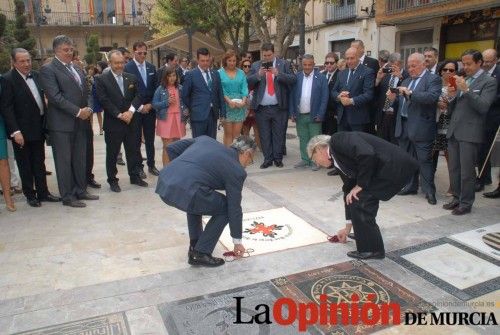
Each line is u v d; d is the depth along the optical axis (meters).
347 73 6.38
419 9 13.01
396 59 5.92
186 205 3.29
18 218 5.00
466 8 11.60
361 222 3.66
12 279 3.55
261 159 7.89
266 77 6.92
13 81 5.08
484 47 12.03
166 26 22.56
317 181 6.34
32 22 30.50
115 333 2.82
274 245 4.09
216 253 3.94
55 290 3.37
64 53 5.09
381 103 6.14
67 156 5.30
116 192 5.95
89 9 31.89
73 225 4.75
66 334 2.82
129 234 4.46
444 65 5.56
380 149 3.52
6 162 5.16
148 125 6.72
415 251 3.92
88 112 5.25
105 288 3.38
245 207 5.20
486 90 4.55
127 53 7.46
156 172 6.88
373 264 3.68
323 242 4.14
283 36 11.64
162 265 3.75
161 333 2.81
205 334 2.79
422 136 5.11
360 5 16.11
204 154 3.36
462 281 3.39
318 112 6.69
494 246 3.99
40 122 5.32
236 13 16.06
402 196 5.56
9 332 2.85
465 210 4.83
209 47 15.46
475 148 4.71
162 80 6.30
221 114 6.80
